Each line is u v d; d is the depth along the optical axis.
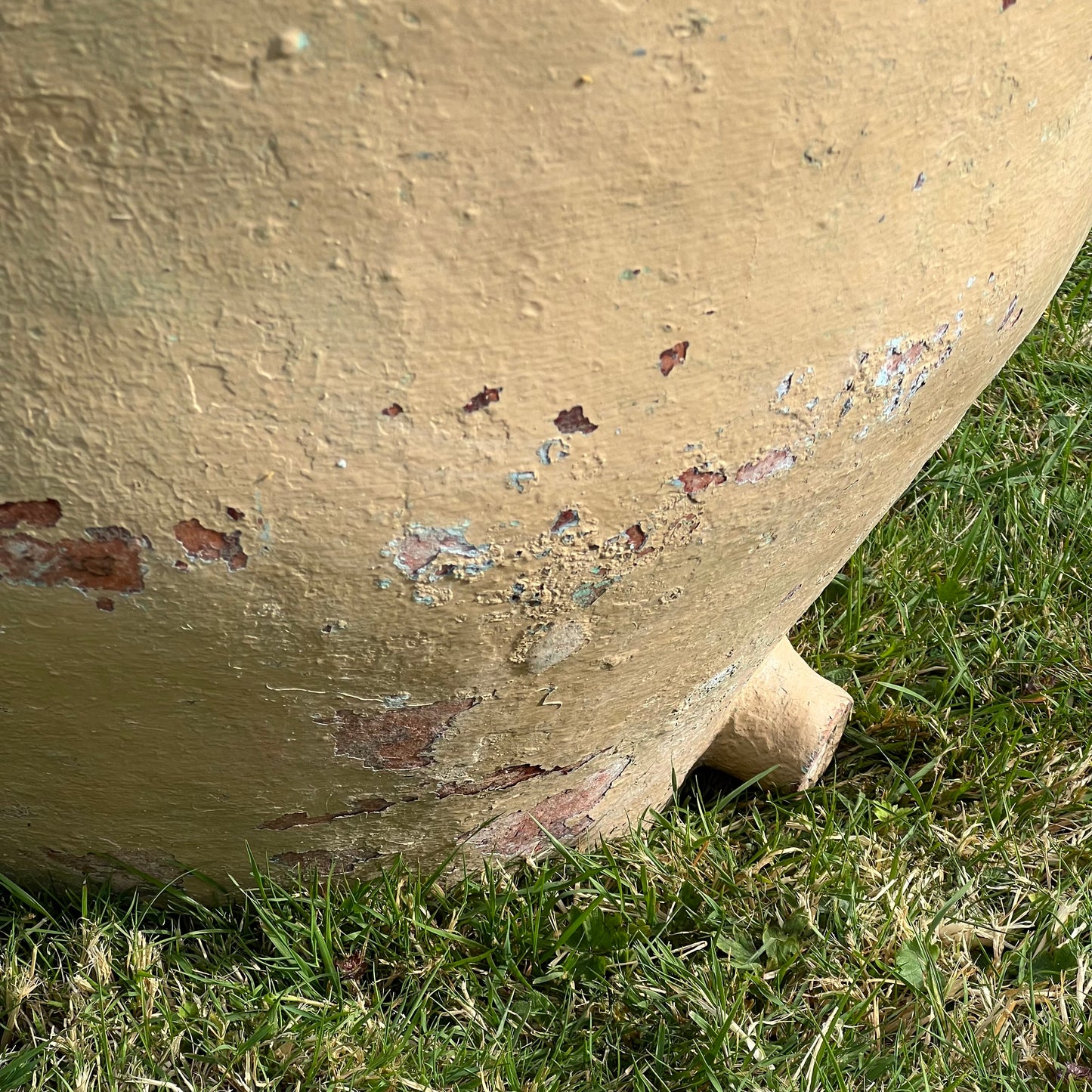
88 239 0.83
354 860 1.47
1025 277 1.22
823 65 0.90
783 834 1.73
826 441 1.14
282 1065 1.40
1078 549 2.13
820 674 1.92
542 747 1.35
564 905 1.62
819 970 1.56
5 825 1.33
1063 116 1.11
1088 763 1.81
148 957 1.45
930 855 1.73
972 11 0.96
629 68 0.84
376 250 0.86
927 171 1.02
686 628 1.28
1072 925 1.61
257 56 0.78
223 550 0.97
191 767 1.22
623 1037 1.51
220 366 0.88
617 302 0.94
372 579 1.02
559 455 0.99
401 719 1.21
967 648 1.99
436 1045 1.44
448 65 0.81
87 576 0.98
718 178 0.91
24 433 0.89
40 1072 1.38
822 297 1.02
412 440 0.95
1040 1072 1.50
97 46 0.77
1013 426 2.39
